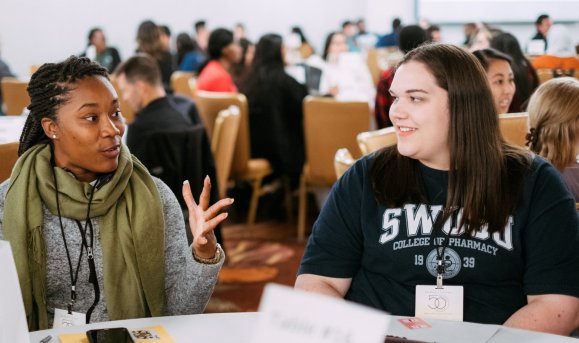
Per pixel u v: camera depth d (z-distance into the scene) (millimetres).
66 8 9695
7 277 1121
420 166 1730
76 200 1633
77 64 1661
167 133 3398
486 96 1688
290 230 4887
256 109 4844
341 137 4227
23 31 9445
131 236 1672
